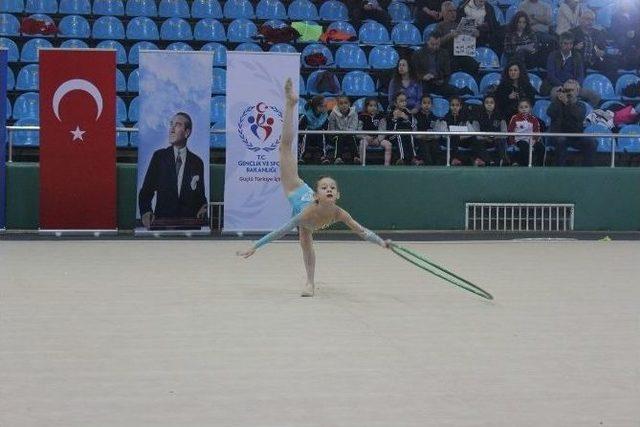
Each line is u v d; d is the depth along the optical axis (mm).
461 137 14828
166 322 7160
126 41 16906
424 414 4844
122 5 17594
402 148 14352
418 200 14016
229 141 13148
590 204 14328
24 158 14938
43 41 16422
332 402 5043
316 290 8734
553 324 7258
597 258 11398
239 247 12078
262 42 16891
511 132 14281
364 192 13898
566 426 4680
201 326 7020
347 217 8250
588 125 15766
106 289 8688
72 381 5430
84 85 12906
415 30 17625
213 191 13797
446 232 14031
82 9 17516
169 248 11891
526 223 14305
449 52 16375
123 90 15898
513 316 7566
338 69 16438
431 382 5473
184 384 5383
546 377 5625
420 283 9266
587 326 7203
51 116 12906
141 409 4883
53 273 9664
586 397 5199
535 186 14219
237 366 5816
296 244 12523
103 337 6617
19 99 15289
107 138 13008
